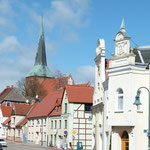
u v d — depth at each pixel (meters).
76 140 51.75
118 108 29.20
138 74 28.23
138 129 27.61
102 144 35.94
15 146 55.72
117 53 30.12
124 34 29.45
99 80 38.91
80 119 52.56
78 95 53.47
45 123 61.94
